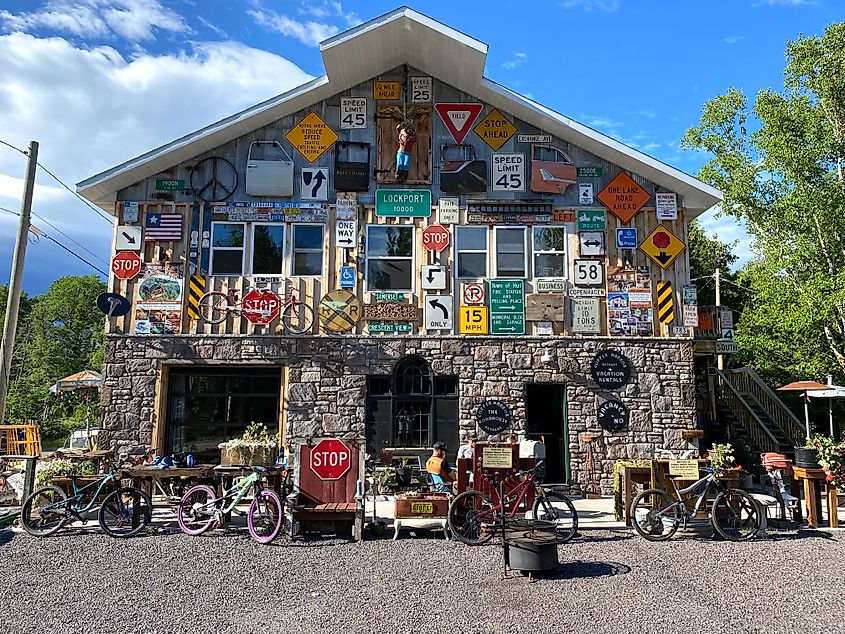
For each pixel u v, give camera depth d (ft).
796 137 66.49
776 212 67.56
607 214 44.14
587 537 29.66
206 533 30.19
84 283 149.69
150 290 42.47
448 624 18.37
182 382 42.55
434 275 43.14
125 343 41.86
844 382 66.08
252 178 43.70
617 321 42.98
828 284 59.11
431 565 24.64
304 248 43.60
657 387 42.42
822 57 66.95
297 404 41.75
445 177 44.29
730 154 74.28
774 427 57.26
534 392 43.57
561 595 20.90
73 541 28.58
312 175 44.11
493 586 21.90
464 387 42.16
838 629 17.95
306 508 29.09
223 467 31.48
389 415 42.09
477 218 43.80
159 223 43.16
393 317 42.73
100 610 19.63
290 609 19.69
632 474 32.37
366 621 18.62
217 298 42.57
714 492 30.25
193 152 43.73
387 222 43.80
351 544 28.17
